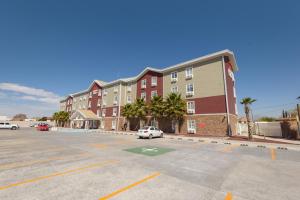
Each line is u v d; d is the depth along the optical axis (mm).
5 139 18609
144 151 12047
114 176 6492
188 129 28188
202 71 28047
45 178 6207
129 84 43125
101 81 53719
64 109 70750
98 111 49875
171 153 11414
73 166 7863
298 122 23484
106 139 20328
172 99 28578
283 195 5035
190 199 4676
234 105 29672
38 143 15680
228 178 6480
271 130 27219
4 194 4840
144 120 36344
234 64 30156
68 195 4816
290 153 11945
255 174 7016
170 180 6160
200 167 8000
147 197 4746
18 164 8133
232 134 25406
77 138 21156
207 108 26375
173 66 31969
